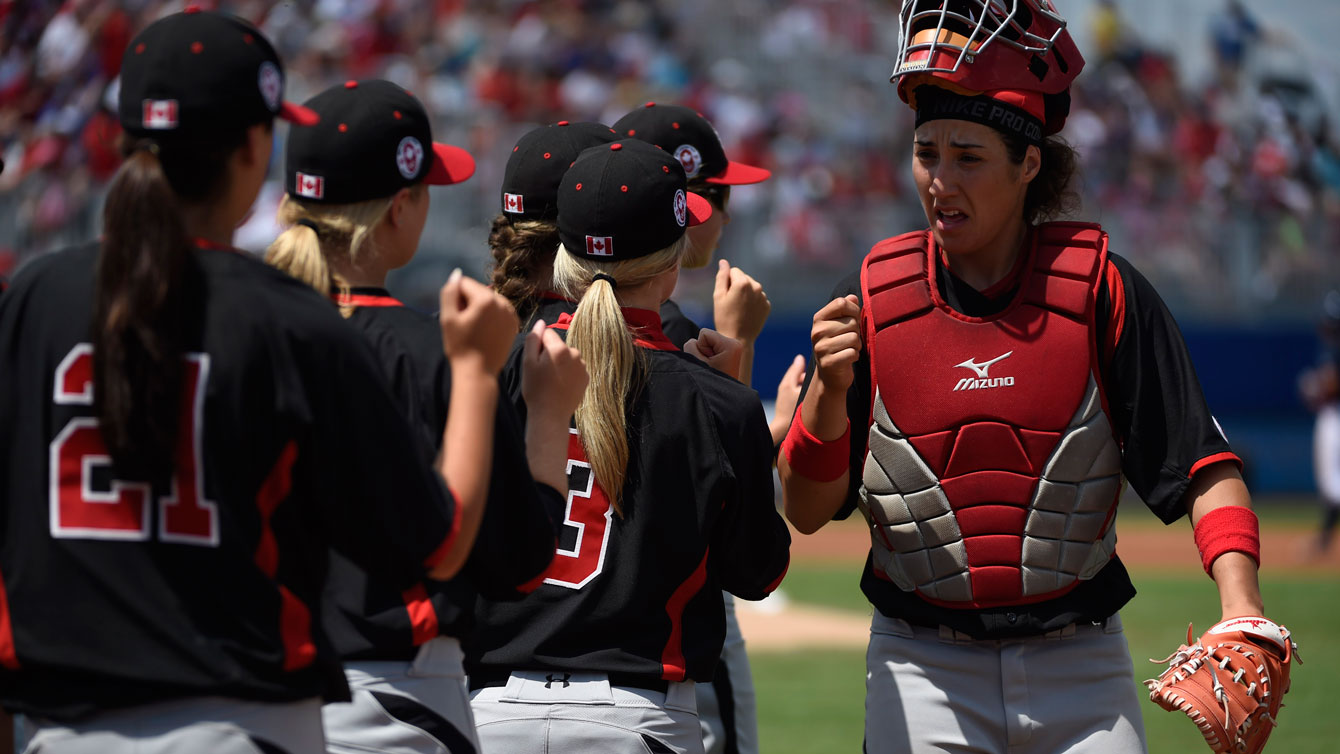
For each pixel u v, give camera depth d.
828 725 24.89
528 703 10.27
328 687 7.54
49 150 52.69
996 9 10.67
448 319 8.09
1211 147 77.19
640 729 10.20
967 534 10.76
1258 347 70.06
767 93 79.00
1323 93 79.94
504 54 72.31
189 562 7.05
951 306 11.17
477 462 7.97
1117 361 10.71
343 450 7.37
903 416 10.91
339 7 69.00
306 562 7.61
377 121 9.28
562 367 9.64
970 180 10.68
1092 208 68.88
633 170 10.85
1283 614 39.06
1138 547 58.25
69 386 7.16
